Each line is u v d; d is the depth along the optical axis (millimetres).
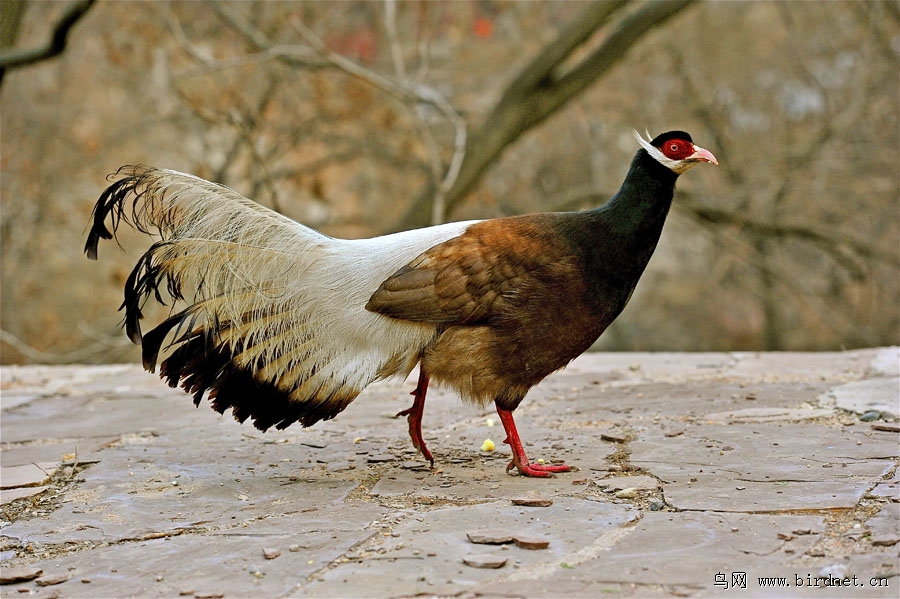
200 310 6457
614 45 17984
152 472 7027
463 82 22375
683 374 10219
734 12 24484
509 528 5285
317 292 6488
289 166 20781
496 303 6312
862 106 21531
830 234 20391
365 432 8125
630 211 6395
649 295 26062
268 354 6508
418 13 20031
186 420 8906
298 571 4801
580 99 23188
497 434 7828
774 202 21766
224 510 5996
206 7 19000
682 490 5871
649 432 7543
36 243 21281
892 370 9523
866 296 25422
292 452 7516
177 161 20875
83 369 12617
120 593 4652
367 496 6160
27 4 17594
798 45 23609
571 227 6465
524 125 18172
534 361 6434
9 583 4879
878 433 7066
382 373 6637
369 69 20141
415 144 21188
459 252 6395
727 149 23609
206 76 19125
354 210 23188
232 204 6512
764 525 5152
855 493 5594
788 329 27281
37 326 21953
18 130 21141
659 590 4359
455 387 6574
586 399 9070
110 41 19109
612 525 5281
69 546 5461
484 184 22484
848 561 4605
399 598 4383
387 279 6430
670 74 24375
